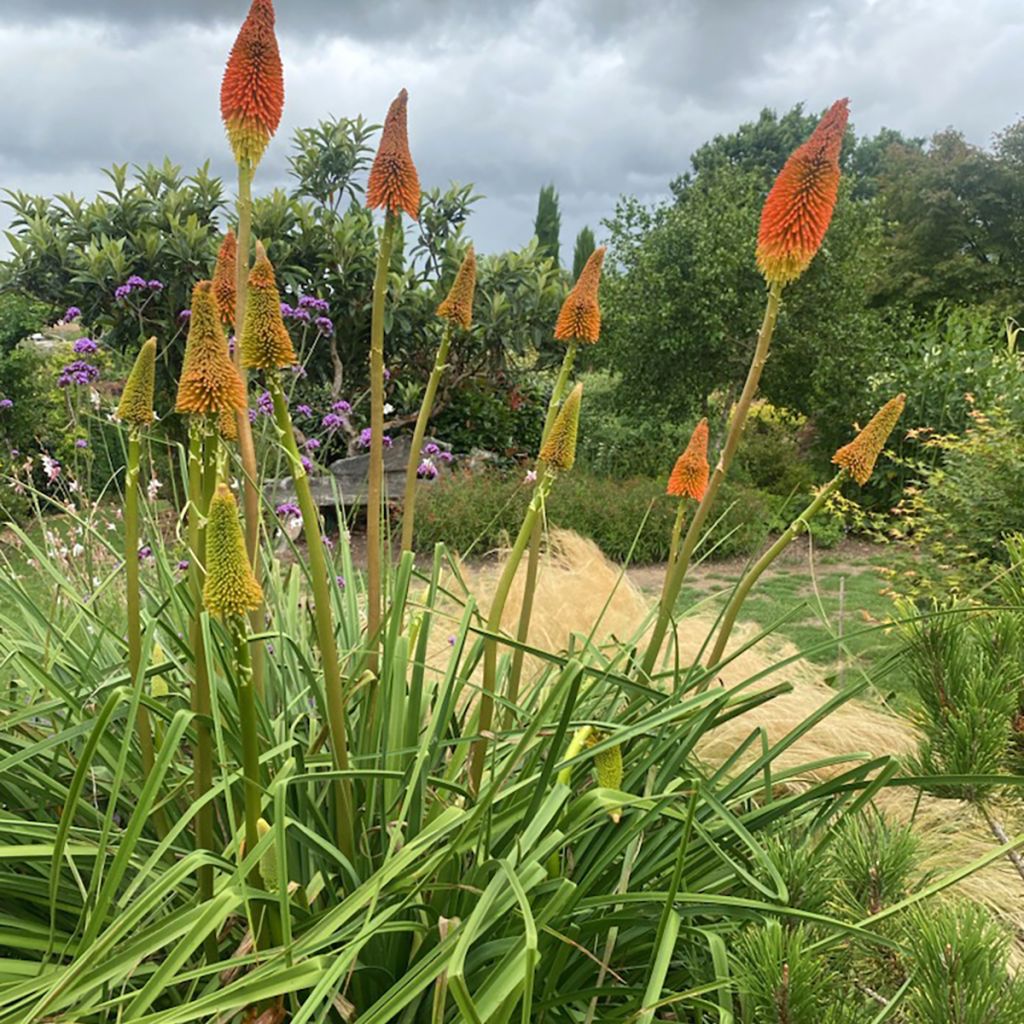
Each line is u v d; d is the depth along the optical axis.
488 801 1.75
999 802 1.97
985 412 9.75
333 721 1.87
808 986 1.38
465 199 10.79
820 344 13.05
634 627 4.54
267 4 1.88
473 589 5.15
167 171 10.13
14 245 9.55
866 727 3.73
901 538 8.93
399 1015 1.87
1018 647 2.04
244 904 1.73
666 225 13.68
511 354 12.34
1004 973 1.35
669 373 13.78
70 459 8.66
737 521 10.67
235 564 1.40
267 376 1.68
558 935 1.69
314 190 10.60
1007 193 23.97
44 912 2.03
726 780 3.23
